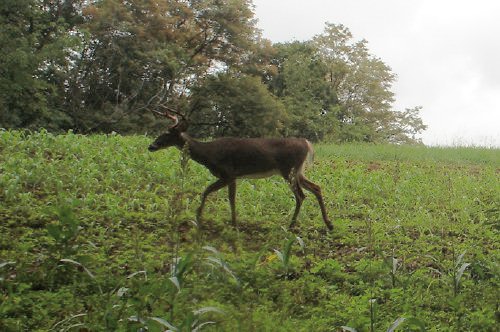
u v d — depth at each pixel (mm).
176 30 35125
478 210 11297
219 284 5875
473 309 5797
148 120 30375
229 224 9211
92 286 5785
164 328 4617
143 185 11297
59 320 5094
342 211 10727
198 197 10797
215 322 4629
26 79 24453
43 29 27547
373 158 18500
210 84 33594
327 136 37812
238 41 36125
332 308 5734
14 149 12562
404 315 5199
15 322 4836
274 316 5383
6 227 7840
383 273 6699
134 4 33438
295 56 41406
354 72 47219
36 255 6520
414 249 8320
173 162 13000
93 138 15172
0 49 23844
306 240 8438
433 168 16078
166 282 4996
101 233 7797
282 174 9242
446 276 6566
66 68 29734
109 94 32875
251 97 33406
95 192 10359
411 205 11547
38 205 9094
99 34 30453
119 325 4734
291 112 37750
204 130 35312
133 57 31969
